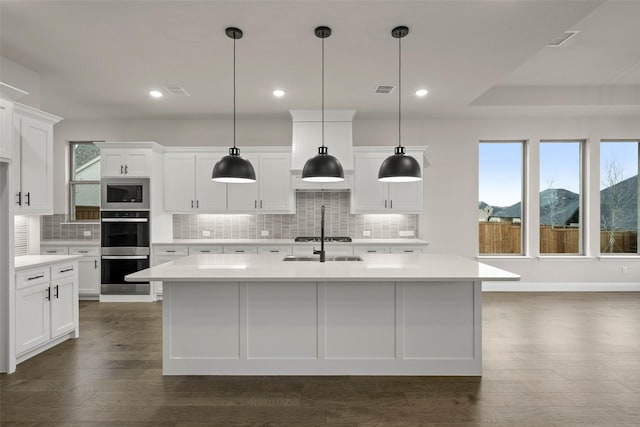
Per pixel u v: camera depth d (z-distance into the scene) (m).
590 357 3.24
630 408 2.41
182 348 2.91
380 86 4.35
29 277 3.18
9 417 2.30
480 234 6.06
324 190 5.75
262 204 5.51
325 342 2.91
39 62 3.69
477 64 3.72
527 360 3.18
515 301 5.23
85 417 2.31
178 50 3.41
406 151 5.44
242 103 4.99
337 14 2.79
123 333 3.90
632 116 5.78
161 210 5.52
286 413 2.36
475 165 5.85
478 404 2.46
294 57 3.55
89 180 5.97
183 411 2.38
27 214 3.31
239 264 3.11
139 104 5.06
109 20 2.89
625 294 5.65
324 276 2.55
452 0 2.62
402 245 5.26
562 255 5.97
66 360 3.19
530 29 3.02
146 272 2.71
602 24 3.50
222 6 2.69
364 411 2.38
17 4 2.66
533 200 5.88
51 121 3.60
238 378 2.86
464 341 2.90
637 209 6.03
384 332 2.90
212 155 5.53
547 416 2.31
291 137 5.86
